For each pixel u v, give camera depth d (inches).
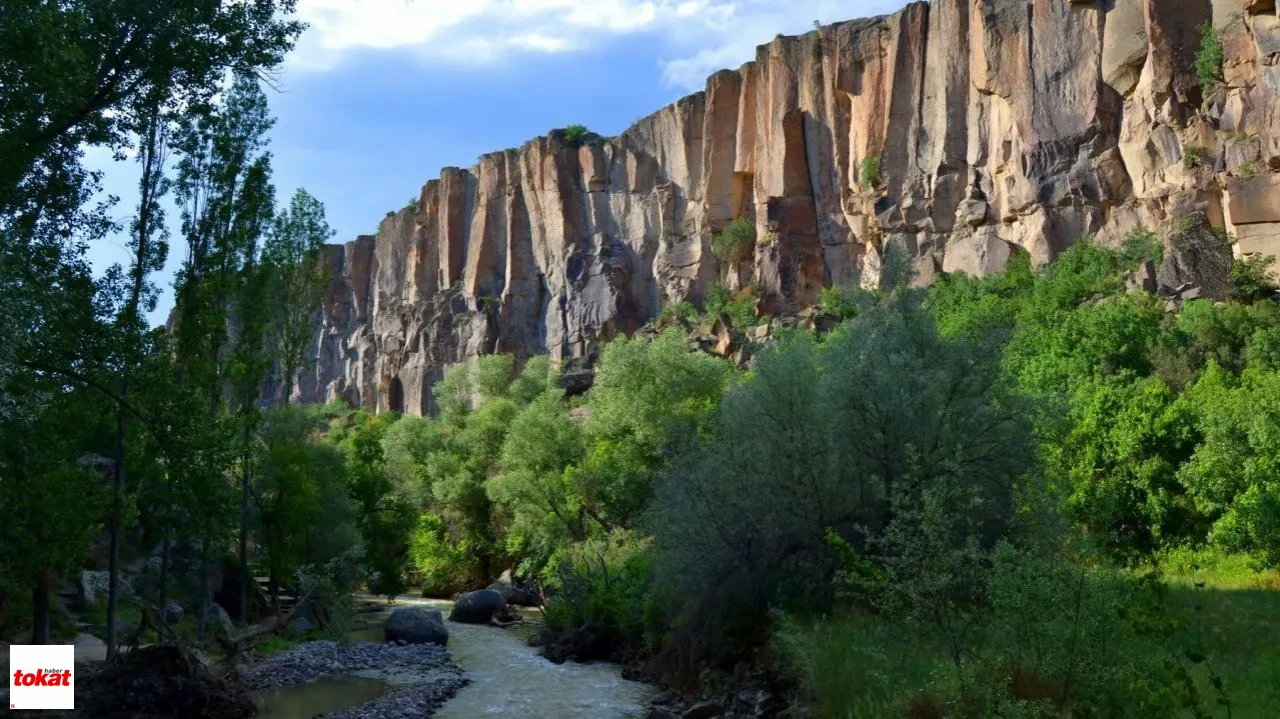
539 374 3034.0
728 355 2647.6
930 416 711.7
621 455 1512.1
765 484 757.9
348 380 5059.1
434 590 1964.8
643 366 1705.2
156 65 679.1
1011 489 687.7
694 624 794.8
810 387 792.9
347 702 856.9
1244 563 960.3
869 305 840.3
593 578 1135.0
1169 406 1237.7
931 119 2795.3
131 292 762.2
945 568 480.1
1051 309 2003.0
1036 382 1617.9
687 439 965.8
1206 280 1987.0
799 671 605.6
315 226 1371.8
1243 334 1679.4
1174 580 869.2
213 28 695.1
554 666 1009.5
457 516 1979.6
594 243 3686.0
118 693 744.3
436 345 4247.0
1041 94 2495.1
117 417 804.6
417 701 824.3
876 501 721.6
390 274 4995.1
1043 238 2393.0
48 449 724.0
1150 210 2244.1
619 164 3720.5
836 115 3048.7
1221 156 2133.4
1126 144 2341.3
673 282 3361.2
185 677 772.0
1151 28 2309.3
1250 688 454.0
